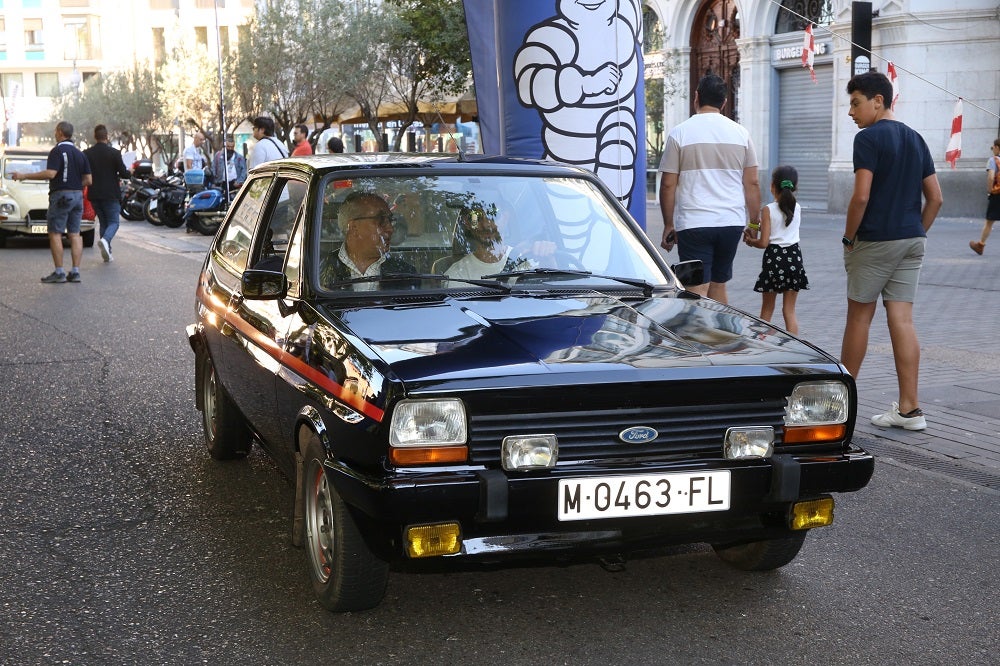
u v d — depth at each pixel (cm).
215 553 474
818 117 2931
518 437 358
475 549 358
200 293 612
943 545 490
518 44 867
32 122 7969
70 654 376
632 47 881
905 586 442
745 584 442
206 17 7100
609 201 522
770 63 3041
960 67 2531
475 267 472
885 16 2622
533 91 870
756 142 3077
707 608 417
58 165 1495
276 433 461
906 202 668
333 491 387
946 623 405
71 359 927
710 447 382
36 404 762
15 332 1070
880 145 660
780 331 434
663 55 3419
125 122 5169
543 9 858
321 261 458
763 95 3047
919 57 2573
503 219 491
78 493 562
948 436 666
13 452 640
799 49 2934
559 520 362
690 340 405
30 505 542
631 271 496
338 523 386
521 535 363
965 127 2536
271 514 526
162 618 406
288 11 3167
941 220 2495
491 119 902
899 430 681
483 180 502
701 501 375
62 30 7888
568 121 870
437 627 397
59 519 521
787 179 930
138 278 1564
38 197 2119
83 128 5856
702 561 468
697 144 779
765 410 389
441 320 414
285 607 415
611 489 365
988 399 754
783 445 392
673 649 380
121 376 857
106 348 980
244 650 379
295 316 445
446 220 481
